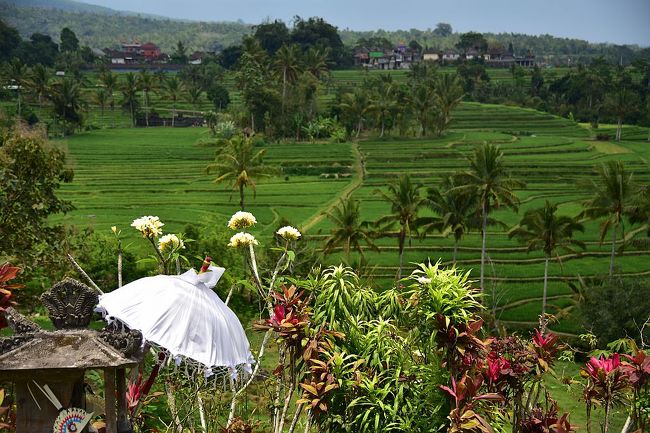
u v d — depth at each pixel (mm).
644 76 159875
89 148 104000
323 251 47406
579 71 154375
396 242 57031
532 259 53719
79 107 127938
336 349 6934
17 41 168750
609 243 57781
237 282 7148
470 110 146500
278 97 118812
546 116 140875
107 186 78938
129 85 140500
